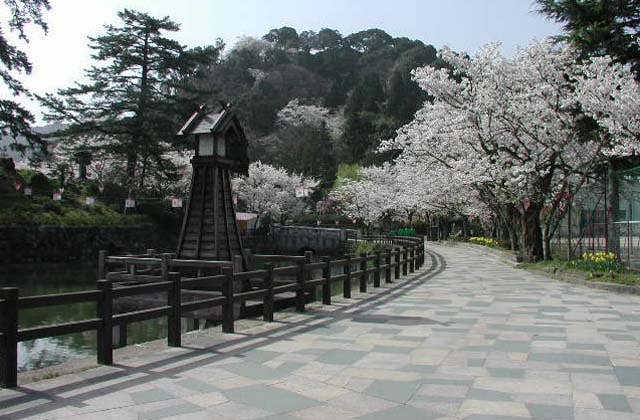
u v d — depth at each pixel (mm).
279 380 5684
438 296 12680
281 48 122812
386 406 4867
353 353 6895
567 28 20062
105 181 44000
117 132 38000
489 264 23688
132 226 37438
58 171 43812
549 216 20344
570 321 9016
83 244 33688
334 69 113812
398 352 6941
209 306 7875
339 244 46312
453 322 9133
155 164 40906
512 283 15422
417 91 86938
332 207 67062
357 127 76875
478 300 11859
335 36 126875
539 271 18281
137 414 4570
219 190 12875
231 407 4812
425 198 36812
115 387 5336
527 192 20422
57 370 5926
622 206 15852
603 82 15508
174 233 41844
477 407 4797
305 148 72688
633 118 14516
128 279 12125
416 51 99188
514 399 5000
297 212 63688
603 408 4699
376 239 39812
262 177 57938
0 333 5168
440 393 5230
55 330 5586
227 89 89688
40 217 32594
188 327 14227
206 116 13008
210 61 42375
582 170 19547
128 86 39062
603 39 18828
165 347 7188
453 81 21625
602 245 18281
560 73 18516
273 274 9414
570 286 14305
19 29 22438
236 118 13070
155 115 39094
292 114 88188
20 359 12516
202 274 12461
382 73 108188
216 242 12531
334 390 5348
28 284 24547
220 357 6645
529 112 19031
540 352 6840
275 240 48469
